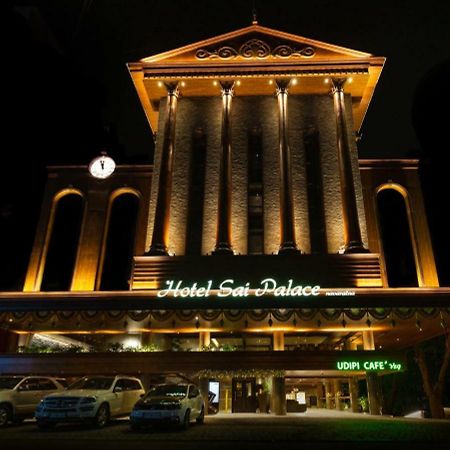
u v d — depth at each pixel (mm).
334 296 23672
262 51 31109
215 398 24766
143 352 22172
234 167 29594
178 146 30312
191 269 25844
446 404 30625
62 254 29891
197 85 31219
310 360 21766
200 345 24594
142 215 30156
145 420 14492
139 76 31266
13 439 12477
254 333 28469
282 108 30062
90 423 15070
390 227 30109
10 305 24422
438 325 24156
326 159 29438
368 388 22797
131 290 25328
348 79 30531
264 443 11977
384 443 12023
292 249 26297
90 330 25031
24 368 22266
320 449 10906
